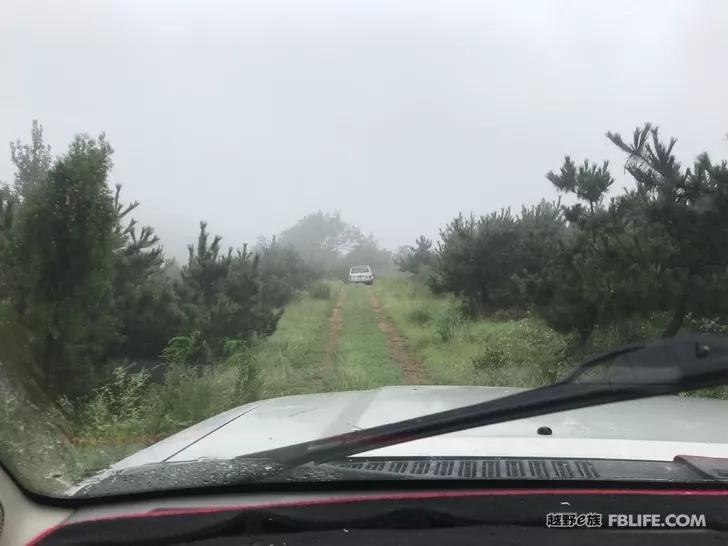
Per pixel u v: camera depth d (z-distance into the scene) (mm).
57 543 1943
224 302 10977
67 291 6625
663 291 7965
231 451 2412
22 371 3930
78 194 6754
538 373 9102
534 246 15859
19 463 2260
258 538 1909
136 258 9570
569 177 10234
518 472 2062
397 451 2311
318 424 2771
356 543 1841
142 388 7543
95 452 3863
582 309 9023
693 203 7988
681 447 2336
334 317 20844
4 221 7680
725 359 1917
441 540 1830
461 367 10766
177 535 1928
